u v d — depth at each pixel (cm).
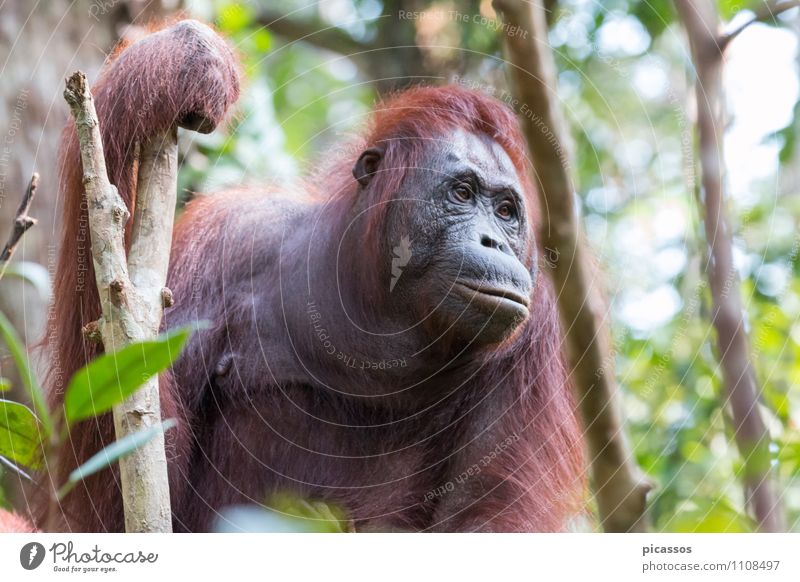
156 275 288
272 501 378
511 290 359
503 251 368
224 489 390
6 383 316
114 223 258
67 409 206
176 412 364
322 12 818
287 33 819
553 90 262
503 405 407
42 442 310
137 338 254
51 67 570
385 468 402
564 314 276
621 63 638
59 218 464
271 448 392
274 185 471
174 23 418
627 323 537
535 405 409
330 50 820
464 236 369
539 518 398
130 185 356
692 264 437
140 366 204
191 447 392
